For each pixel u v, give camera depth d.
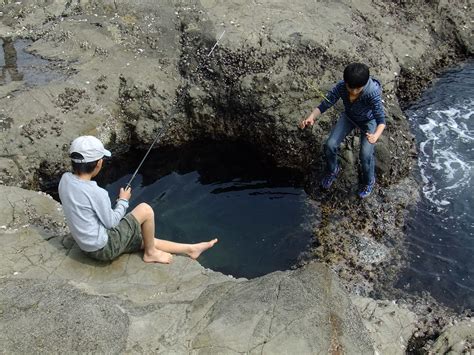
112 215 3.17
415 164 5.22
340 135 4.61
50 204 3.95
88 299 2.97
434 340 3.61
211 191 5.05
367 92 4.17
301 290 2.97
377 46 5.80
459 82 6.30
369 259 4.41
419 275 4.28
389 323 3.62
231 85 5.28
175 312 2.99
